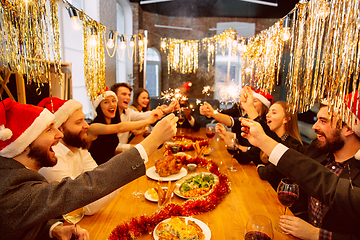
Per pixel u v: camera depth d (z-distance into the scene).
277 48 1.49
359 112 0.89
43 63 1.10
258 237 0.77
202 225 1.00
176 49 4.79
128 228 0.96
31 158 0.83
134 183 1.46
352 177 1.04
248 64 2.37
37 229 0.80
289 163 0.83
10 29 0.93
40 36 1.06
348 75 0.74
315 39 0.93
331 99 0.81
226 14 8.01
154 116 1.93
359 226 1.03
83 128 1.29
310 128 4.28
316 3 0.91
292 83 1.11
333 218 1.09
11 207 0.68
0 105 0.76
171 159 1.54
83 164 1.45
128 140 3.04
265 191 1.37
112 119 2.35
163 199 1.10
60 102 1.24
